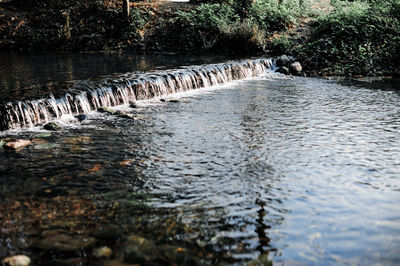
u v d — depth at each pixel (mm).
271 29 16688
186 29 16516
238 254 3078
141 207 3879
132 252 3084
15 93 7742
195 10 17906
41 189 4293
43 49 17422
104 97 8508
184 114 7918
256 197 4109
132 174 4742
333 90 10547
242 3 18188
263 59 13695
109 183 4469
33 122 7070
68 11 18812
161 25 17328
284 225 3539
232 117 7625
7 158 5277
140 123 7223
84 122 7312
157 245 3195
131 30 17406
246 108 8414
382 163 5105
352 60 13461
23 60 13461
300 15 18156
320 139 6160
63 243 3205
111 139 6203
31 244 3186
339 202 3994
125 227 3480
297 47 14586
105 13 18391
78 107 7926
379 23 14547
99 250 3100
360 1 17906
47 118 7305
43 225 3498
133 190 4281
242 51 15266
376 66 13227
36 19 19062
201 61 12984
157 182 4504
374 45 13859
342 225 3539
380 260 3004
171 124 7129
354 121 7293
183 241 3260
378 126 6938
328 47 14086
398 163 5105
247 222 3592
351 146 5805
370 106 8594
